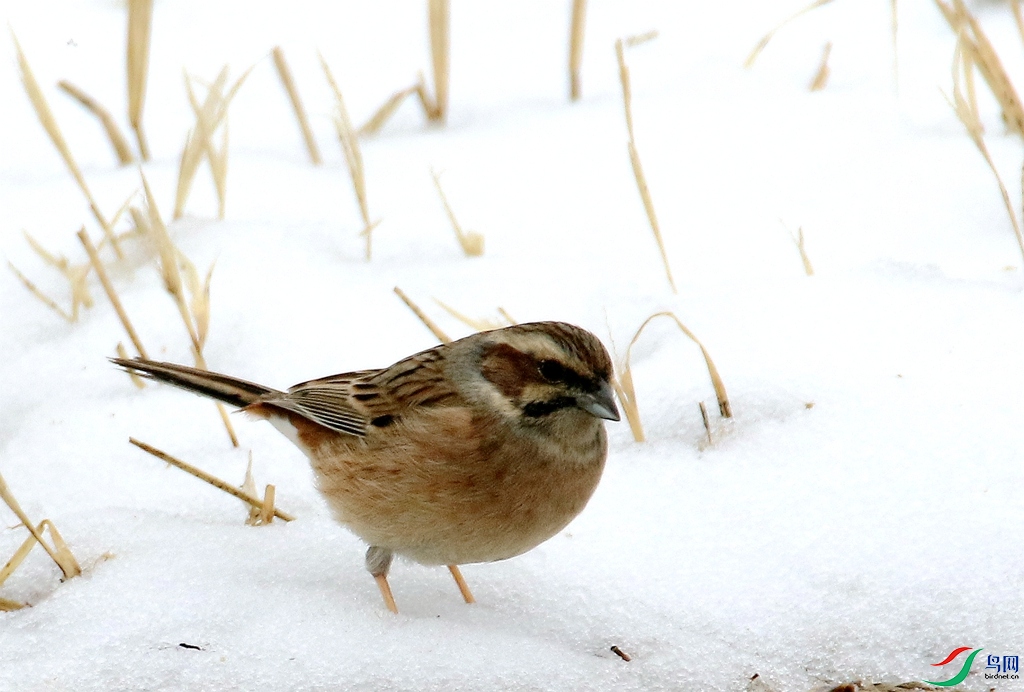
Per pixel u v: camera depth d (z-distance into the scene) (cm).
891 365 1021
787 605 830
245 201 1397
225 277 1246
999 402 962
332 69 1709
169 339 1174
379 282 1241
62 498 988
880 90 1523
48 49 1750
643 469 977
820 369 1030
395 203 1395
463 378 860
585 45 1742
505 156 1473
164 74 1700
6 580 895
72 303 1221
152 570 886
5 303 1238
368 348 1144
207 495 991
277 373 1120
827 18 1733
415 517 852
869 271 1155
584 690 781
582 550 902
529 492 843
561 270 1236
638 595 853
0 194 1427
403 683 784
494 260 1267
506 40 1791
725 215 1306
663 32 1750
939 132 1421
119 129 1507
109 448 1048
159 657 802
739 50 1658
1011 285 1120
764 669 791
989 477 896
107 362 1153
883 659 792
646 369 1079
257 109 1633
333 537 946
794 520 896
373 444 863
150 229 1134
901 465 922
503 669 793
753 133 1454
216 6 1897
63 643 819
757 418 999
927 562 839
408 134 1562
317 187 1435
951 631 798
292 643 814
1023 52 1555
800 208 1305
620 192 1372
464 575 907
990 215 1258
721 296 1152
